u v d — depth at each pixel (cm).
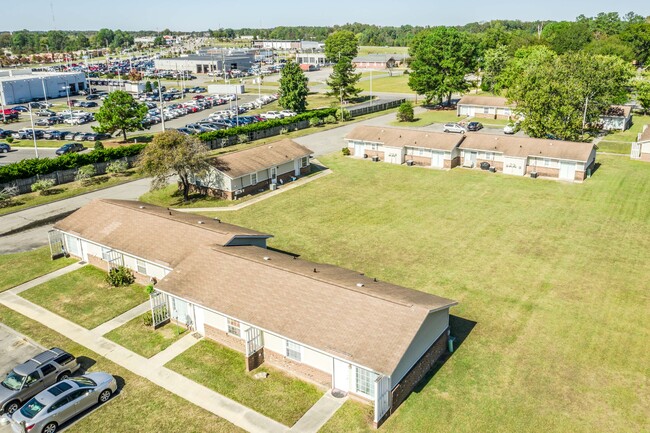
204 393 2545
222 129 8125
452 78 10731
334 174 6406
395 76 17450
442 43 10731
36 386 2534
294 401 2480
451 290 3512
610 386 2562
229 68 19200
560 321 3134
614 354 2816
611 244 4228
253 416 2384
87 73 17600
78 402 2380
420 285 3584
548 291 3491
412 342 2433
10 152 7500
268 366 2764
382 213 5022
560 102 6881
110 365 2769
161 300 3164
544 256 4022
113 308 3347
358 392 2459
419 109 11200
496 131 8750
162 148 5112
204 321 2994
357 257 4044
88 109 11419
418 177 6247
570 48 15362
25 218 4947
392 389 2355
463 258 4006
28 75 13350
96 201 4331
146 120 9412
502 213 4975
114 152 6462
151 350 2900
